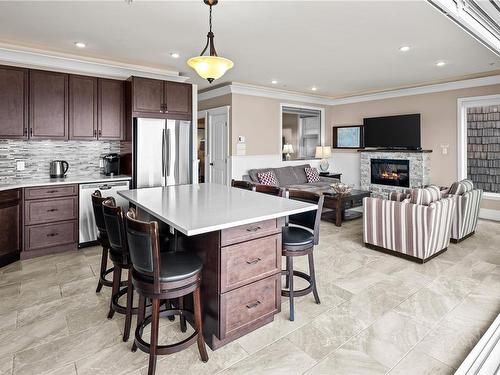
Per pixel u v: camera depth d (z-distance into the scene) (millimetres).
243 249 2074
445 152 6125
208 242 2062
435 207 3557
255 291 2166
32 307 2617
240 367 1921
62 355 2025
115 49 4137
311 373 1870
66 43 3912
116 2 2863
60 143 4438
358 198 5566
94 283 3078
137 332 1964
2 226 3441
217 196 2801
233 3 2875
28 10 3023
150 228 1688
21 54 3855
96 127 4391
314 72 5441
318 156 7598
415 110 6516
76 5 2922
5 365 1927
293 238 2506
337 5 2918
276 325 2367
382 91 6953
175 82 4758
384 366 1930
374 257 3822
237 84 6262
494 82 5406
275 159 7082
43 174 4320
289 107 7289
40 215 3771
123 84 4605
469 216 4512
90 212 4109
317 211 2508
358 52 4297
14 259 3613
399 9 3004
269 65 4969
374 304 2689
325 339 2199
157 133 4586
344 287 3014
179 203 2457
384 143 6875
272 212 2137
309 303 2707
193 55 4383
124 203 4336
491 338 2064
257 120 6734
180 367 1919
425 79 5977
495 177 5777
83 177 4363
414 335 2248
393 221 3834
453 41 3865
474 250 4090
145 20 3248
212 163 7047
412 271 3400
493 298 2795
